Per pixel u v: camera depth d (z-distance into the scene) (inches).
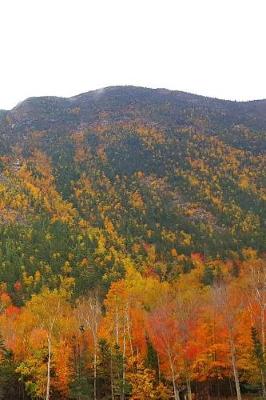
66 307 3159.5
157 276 4889.3
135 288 3309.5
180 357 1878.7
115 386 1916.8
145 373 1897.1
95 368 1958.7
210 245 6894.7
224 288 2315.5
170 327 1913.1
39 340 2080.5
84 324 2266.2
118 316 2217.0
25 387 2049.7
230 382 2203.5
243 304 2068.2
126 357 1973.4
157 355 2014.0
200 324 1971.0
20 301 3791.8
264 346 1867.6
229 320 1803.6
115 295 2854.3
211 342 1947.6
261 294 2138.3
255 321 1973.4
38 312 2871.6
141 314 2358.5
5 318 2650.1
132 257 5935.0
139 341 2139.5
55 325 2306.8
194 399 2177.7
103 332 2156.7
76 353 2021.4
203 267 5157.5
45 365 1900.8
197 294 2977.4
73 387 1927.9
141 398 1899.6
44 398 1951.3
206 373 1931.6
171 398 2064.5
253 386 1989.4
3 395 2128.4
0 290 4050.2
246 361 1878.7
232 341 1761.8
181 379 2012.8
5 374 1998.0
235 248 6697.8
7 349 2070.6
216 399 2202.3
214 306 1978.3
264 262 5073.8
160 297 2859.3
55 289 3789.4
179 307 2066.9
